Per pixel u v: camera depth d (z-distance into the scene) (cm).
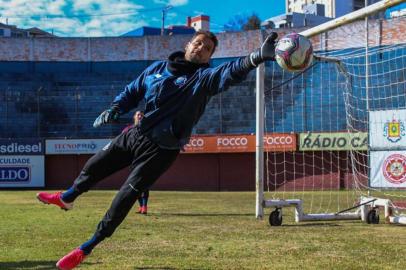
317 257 599
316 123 2856
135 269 524
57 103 3228
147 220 998
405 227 898
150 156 415
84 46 3412
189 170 2756
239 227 885
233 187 2720
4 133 3173
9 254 609
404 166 1091
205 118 3088
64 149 2789
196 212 1195
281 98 2930
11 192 2389
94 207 1333
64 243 694
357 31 2806
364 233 812
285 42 362
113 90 3278
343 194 2042
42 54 3388
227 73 378
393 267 544
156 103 412
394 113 1110
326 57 1180
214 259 582
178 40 3416
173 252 627
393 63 2483
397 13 3022
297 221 968
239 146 2669
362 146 2023
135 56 3412
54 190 2664
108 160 430
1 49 3378
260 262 567
